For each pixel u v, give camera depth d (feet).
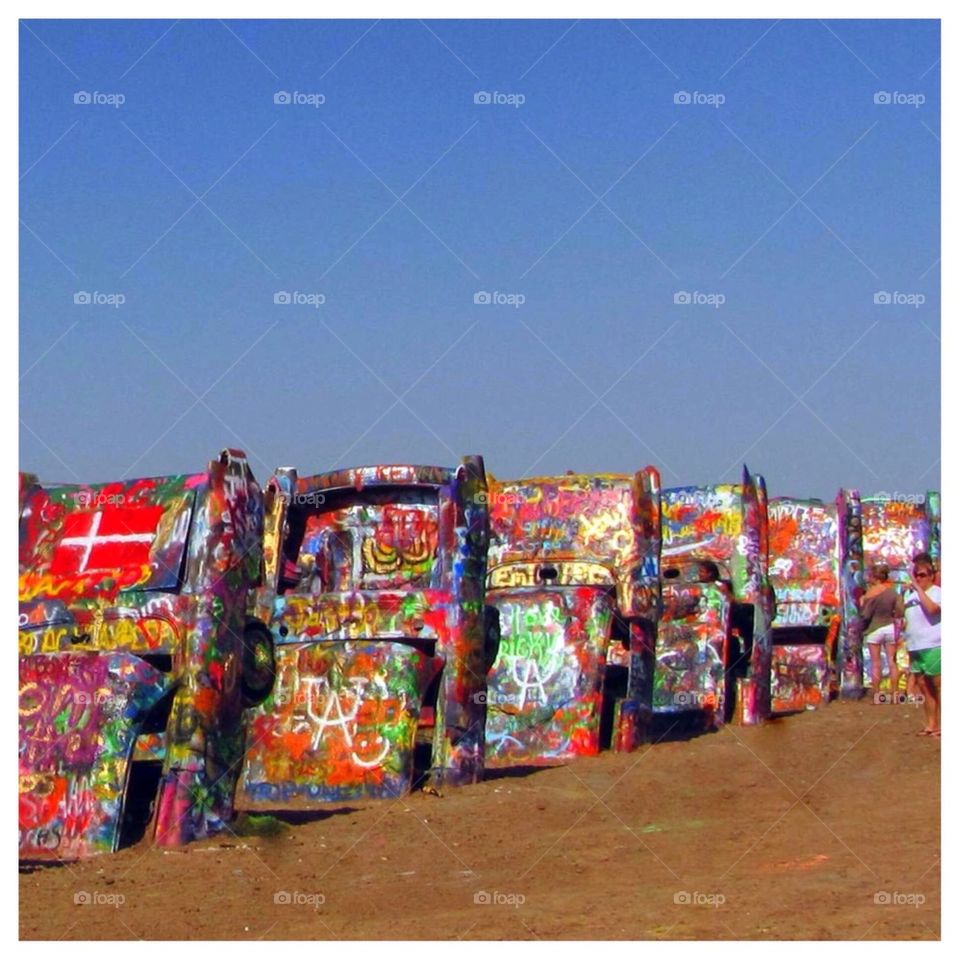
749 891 36.40
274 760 54.90
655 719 70.33
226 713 45.93
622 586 64.13
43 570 49.37
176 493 47.67
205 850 43.86
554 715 61.82
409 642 55.62
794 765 54.90
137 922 36.68
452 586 55.11
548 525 66.54
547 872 40.37
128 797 47.75
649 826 45.93
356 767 53.67
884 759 54.08
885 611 79.25
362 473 57.21
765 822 44.83
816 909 34.17
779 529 83.51
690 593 71.82
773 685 81.25
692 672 71.05
